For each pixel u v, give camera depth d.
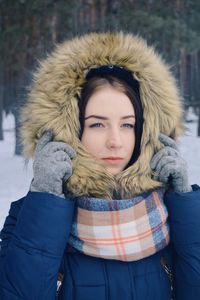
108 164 1.55
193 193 1.58
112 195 1.56
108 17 11.08
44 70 1.62
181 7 12.68
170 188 1.62
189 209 1.56
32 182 1.55
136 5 11.48
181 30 11.57
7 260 1.49
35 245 1.47
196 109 18.02
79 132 1.56
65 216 1.49
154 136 1.59
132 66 1.58
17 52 11.50
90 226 1.50
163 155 1.58
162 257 1.61
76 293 1.51
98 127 1.55
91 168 1.51
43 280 1.46
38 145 1.56
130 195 1.55
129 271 1.53
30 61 11.85
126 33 1.75
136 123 1.58
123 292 1.51
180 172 1.56
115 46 1.59
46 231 1.47
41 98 1.57
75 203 1.54
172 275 1.62
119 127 1.56
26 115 1.62
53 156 1.49
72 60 1.57
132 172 1.55
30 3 10.95
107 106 1.54
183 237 1.56
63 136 1.54
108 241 1.48
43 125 1.56
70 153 1.52
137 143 1.59
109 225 1.49
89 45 1.60
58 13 11.05
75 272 1.52
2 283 1.48
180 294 1.60
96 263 1.53
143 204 1.52
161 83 1.61
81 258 1.54
